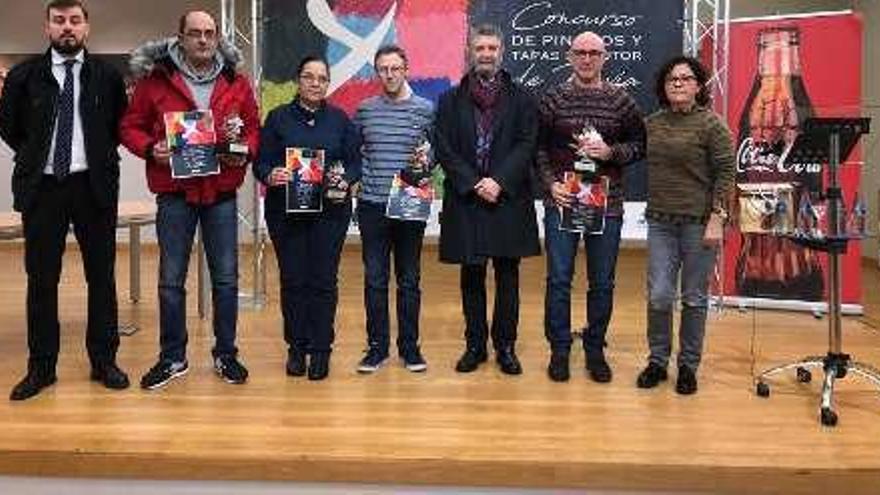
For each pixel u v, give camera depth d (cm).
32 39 861
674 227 337
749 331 459
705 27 516
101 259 331
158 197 332
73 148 316
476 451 270
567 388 343
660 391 340
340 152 346
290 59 506
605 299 351
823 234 331
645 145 341
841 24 491
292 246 351
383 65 346
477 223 342
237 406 316
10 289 596
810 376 357
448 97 349
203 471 267
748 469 260
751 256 525
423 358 389
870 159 681
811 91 500
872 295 592
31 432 286
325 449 272
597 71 341
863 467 260
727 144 324
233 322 348
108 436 283
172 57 324
